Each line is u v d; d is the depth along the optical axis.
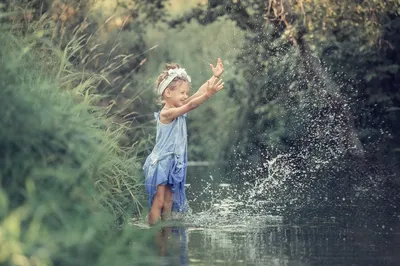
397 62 14.73
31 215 5.10
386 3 13.60
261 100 17.00
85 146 6.37
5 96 5.78
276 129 16.16
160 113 8.52
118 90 15.23
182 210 8.55
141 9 16.56
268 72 16.70
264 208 9.45
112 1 15.43
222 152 19.06
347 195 10.88
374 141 14.67
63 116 6.13
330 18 13.72
